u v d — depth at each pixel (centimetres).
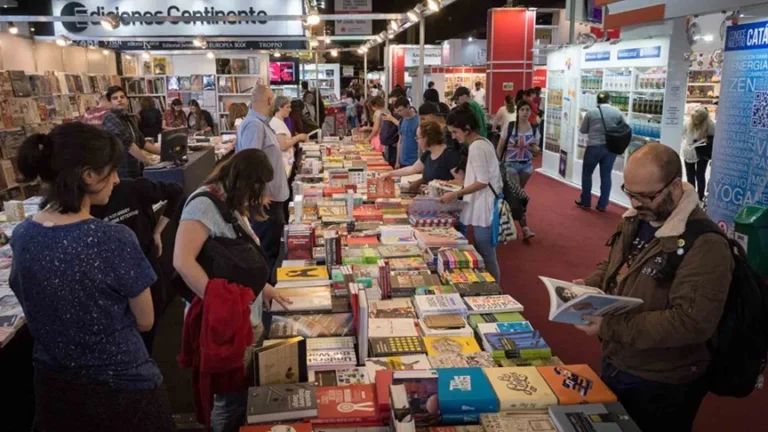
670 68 720
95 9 852
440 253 337
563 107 1031
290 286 296
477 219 401
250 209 247
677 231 175
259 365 204
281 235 481
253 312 254
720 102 559
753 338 178
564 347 407
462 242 361
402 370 205
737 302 177
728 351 180
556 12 1930
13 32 831
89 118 587
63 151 161
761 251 496
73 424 173
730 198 550
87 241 166
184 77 1295
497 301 282
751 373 181
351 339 242
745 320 176
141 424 179
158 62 1301
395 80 2103
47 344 169
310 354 227
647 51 782
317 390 202
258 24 934
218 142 920
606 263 230
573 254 620
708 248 171
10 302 275
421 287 296
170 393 347
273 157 467
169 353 398
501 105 1418
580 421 181
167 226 478
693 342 171
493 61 1398
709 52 1025
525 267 579
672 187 176
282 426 181
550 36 1991
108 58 1188
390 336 248
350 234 390
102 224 170
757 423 318
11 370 300
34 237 166
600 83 926
